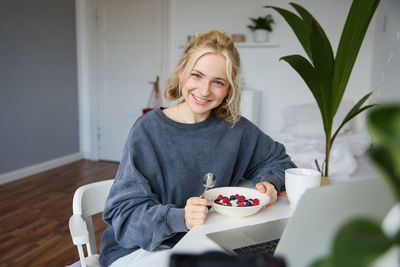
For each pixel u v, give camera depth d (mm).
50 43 4121
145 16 4297
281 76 3912
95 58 4562
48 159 4250
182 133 1194
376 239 239
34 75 3941
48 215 2816
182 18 4188
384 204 517
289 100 3922
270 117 4027
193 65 1125
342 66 1034
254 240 852
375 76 3098
